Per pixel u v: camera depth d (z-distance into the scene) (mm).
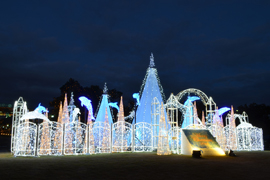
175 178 11438
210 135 23938
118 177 11547
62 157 20562
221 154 22266
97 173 12547
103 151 26125
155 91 29766
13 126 25375
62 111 27734
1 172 12711
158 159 18859
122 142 27094
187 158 19641
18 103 25078
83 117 54312
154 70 30875
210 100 29797
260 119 59594
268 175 12328
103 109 32688
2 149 34594
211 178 11531
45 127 23859
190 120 30625
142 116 29031
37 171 13039
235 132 31188
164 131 23578
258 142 32375
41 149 23578
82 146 26969
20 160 18172
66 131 24625
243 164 16266
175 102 28953
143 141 27516
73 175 11969
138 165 15445
